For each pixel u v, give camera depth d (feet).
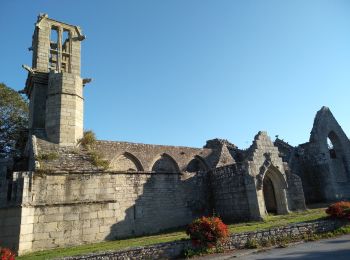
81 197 54.08
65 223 51.13
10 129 97.60
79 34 75.82
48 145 59.72
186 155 111.04
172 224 64.90
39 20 73.36
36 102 69.26
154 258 36.70
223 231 39.37
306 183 97.25
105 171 58.03
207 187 72.43
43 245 48.39
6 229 46.83
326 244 39.24
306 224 46.29
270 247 40.34
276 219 57.47
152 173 65.10
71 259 33.81
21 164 60.75
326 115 103.09
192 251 37.99
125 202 59.57
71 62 73.05
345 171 99.25
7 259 33.24
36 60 71.10
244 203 63.16
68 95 65.57
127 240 51.21
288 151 104.47
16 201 47.88
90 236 52.70
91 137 64.44
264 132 68.80
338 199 92.12
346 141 103.14
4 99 96.27
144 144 103.60
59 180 52.95
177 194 67.56
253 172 63.41
